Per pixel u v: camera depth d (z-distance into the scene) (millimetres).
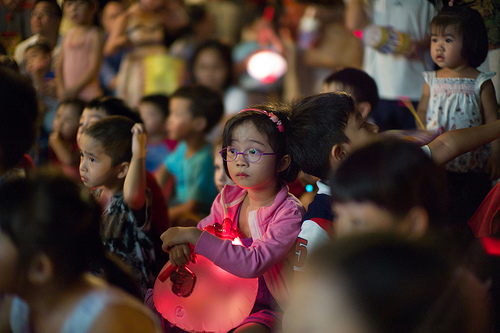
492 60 3510
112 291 1579
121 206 2639
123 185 2715
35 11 5430
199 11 5977
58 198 1497
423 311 978
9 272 1470
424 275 995
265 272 2289
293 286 2139
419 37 3775
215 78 5254
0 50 4246
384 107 3877
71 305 1506
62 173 1629
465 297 1103
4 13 5938
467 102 3039
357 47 5355
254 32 6156
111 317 1479
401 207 1512
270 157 2234
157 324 1762
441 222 1571
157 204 3027
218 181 3203
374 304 964
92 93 5383
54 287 1507
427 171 1551
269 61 5543
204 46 5293
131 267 2600
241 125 2240
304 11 5652
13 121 1927
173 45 5871
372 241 1057
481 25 2988
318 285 1023
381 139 1655
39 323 1527
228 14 6117
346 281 990
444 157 2158
